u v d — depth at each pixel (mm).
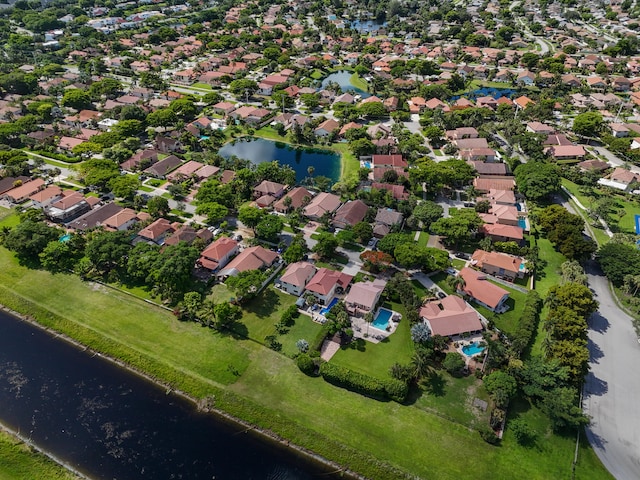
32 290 111250
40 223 125250
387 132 197500
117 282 112562
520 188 148875
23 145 184500
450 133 193625
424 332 90188
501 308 104688
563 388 80125
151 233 123562
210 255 116562
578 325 90938
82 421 82438
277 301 106875
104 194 151875
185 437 79750
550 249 125438
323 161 181750
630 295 108688
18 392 87812
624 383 87750
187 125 198875
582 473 72750
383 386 82562
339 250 124625
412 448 75938
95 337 98562
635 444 77250
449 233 120375
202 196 138000
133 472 74375
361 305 102312
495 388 80688
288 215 140000
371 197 145375
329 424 80000
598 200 143500
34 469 74188
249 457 76562
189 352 94125
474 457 74500
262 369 90062
